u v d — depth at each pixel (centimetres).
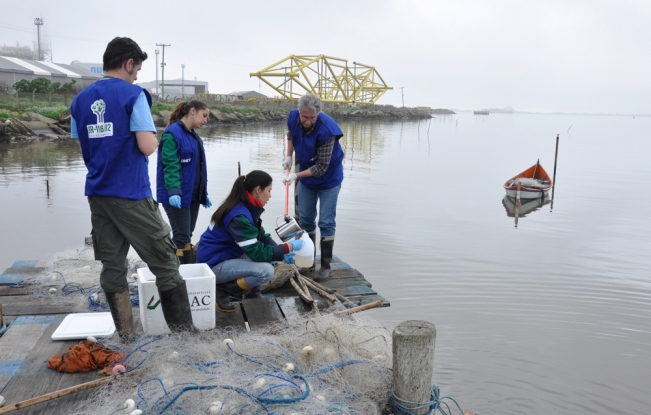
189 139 502
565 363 625
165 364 331
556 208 1591
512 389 567
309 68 9131
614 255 1072
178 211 502
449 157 3084
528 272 936
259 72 8375
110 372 329
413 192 1767
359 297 507
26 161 2114
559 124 12138
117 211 333
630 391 569
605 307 789
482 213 1473
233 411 288
